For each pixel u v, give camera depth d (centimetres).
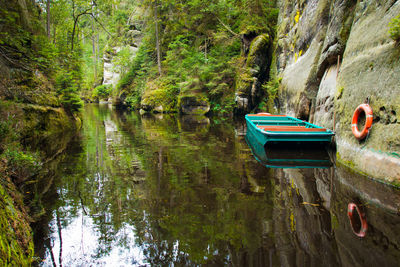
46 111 1095
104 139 1055
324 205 392
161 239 314
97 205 416
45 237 322
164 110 2456
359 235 306
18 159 542
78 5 1561
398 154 432
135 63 3259
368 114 511
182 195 452
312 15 1112
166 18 3027
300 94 1052
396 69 468
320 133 725
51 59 625
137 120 1809
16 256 229
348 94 637
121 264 272
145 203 421
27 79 967
